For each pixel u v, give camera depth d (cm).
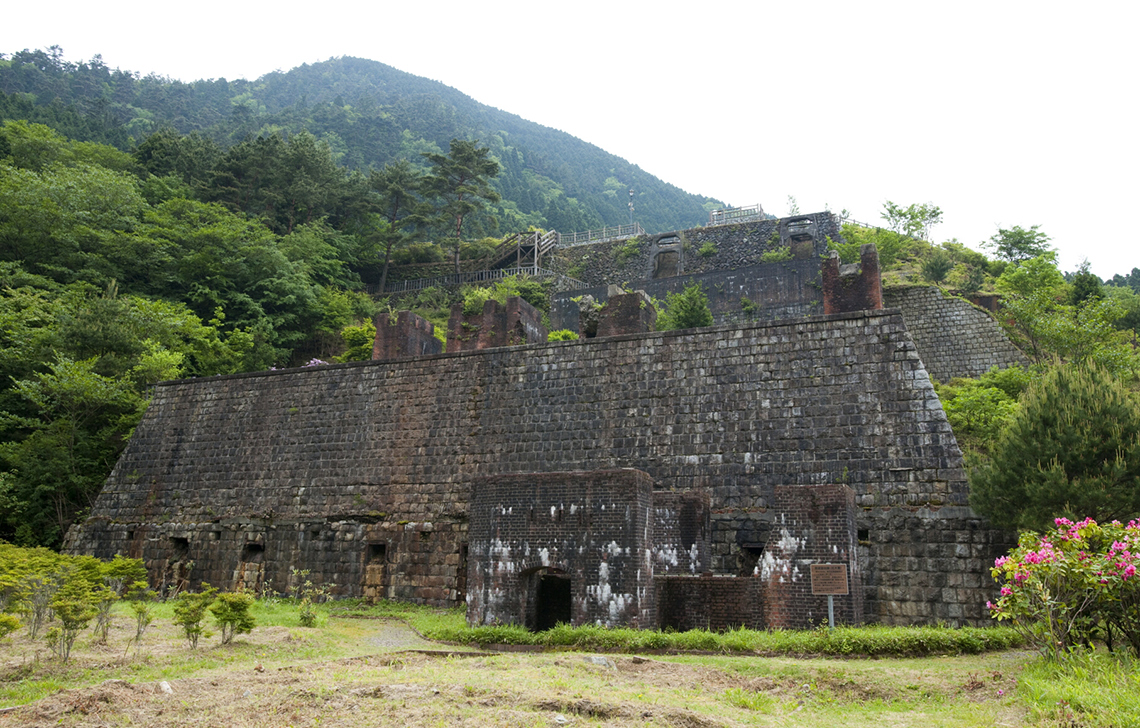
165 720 1025
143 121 15475
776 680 1274
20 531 3497
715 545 2288
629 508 1819
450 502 2753
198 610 1664
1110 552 1234
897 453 2202
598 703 1045
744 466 2369
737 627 1762
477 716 1006
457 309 3784
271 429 3191
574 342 2795
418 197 9669
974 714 1036
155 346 4294
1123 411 1853
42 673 1354
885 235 5738
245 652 1614
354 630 2077
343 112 17450
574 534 1862
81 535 3331
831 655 1452
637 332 2962
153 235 5822
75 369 3734
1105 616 1237
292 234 6662
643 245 7012
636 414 2595
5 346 4216
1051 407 1917
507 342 3619
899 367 2298
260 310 5616
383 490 2881
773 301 5091
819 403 2356
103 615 1747
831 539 1731
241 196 7050
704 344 2595
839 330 2419
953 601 2000
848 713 1102
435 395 2947
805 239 6431
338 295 6450
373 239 7525
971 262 5944
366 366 3125
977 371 4209
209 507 3162
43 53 18750
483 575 1953
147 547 3186
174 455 3338
